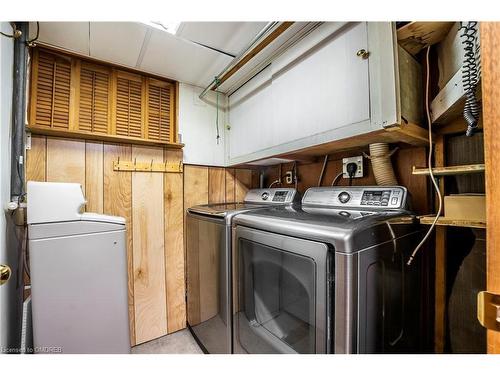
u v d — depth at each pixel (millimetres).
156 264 1810
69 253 1033
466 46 705
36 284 975
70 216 1041
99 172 1613
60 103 1508
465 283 1021
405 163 1259
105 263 1102
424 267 1093
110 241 1116
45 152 1433
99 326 1078
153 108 1877
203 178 2088
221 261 1366
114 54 1555
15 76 1090
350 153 1505
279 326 988
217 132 2170
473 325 991
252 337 1141
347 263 728
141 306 1732
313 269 821
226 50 1532
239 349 1229
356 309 735
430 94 1069
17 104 1091
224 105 2215
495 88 401
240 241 1229
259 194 2025
